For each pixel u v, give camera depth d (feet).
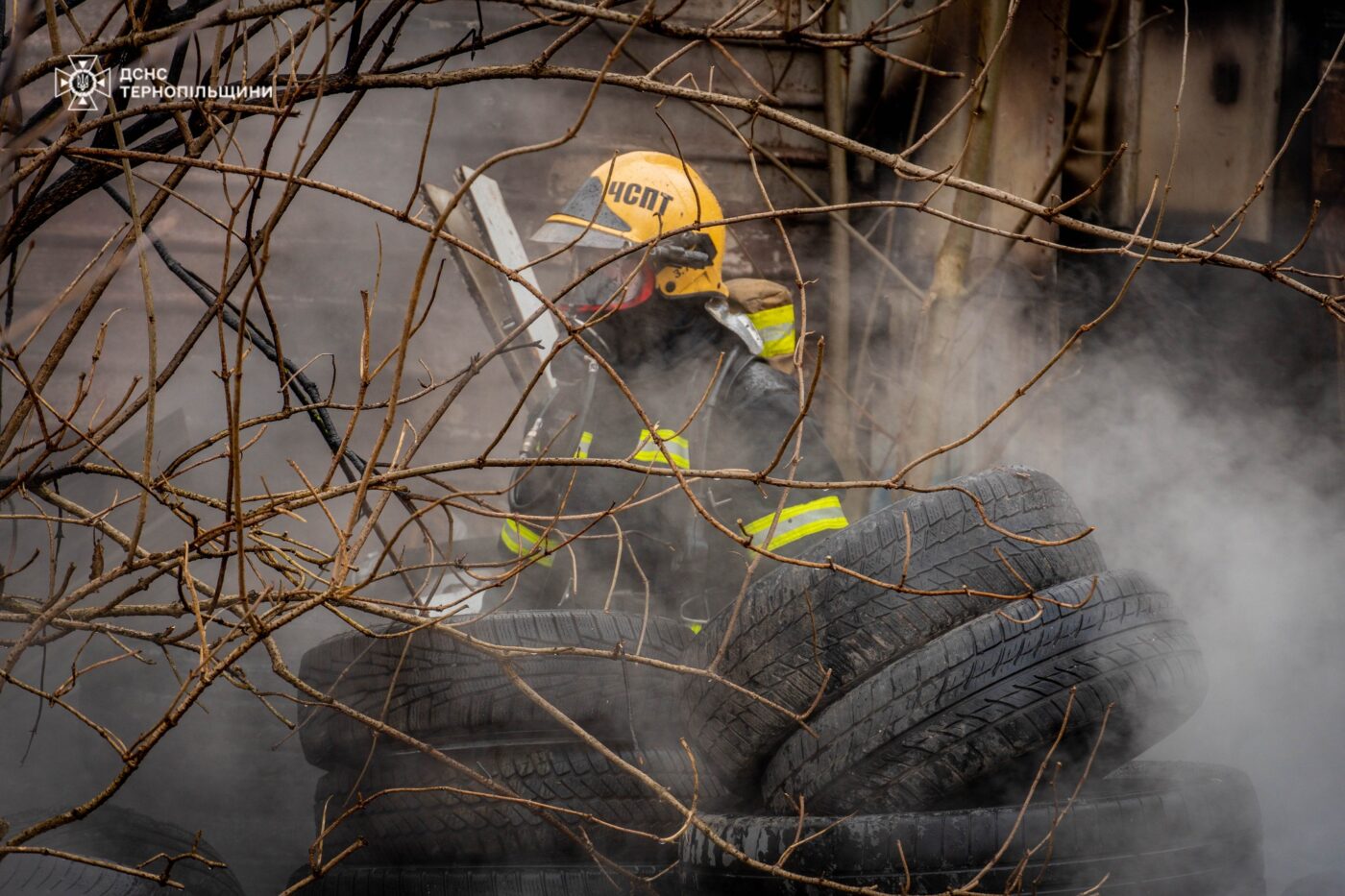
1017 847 14.48
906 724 14.99
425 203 25.82
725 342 19.61
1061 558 16.17
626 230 19.54
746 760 16.38
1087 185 33.78
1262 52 35.06
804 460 18.19
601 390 19.77
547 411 20.47
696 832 16.19
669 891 16.92
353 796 18.69
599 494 19.48
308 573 12.76
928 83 32.58
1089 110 33.99
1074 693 14.88
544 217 30.50
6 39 13.14
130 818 18.12
